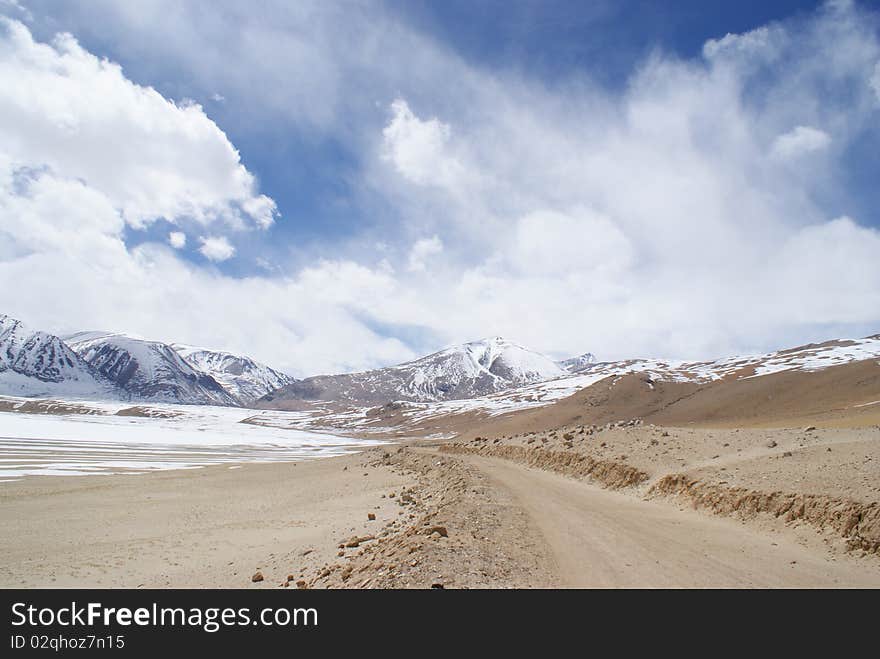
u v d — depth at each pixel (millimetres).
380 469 51594
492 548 13312
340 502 33500
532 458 41875
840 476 16562
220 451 105500
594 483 29312
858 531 13617
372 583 11789
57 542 23172
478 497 21969
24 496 35438
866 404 75500
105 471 54531
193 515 29938
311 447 142125
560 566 12141
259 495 38281
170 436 151875
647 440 32375
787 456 20906
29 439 102562
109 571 18703
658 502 22516
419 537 14336
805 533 15016
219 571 18281
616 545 14289
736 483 19625
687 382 184625
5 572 18578
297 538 23078
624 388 185500
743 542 15016
